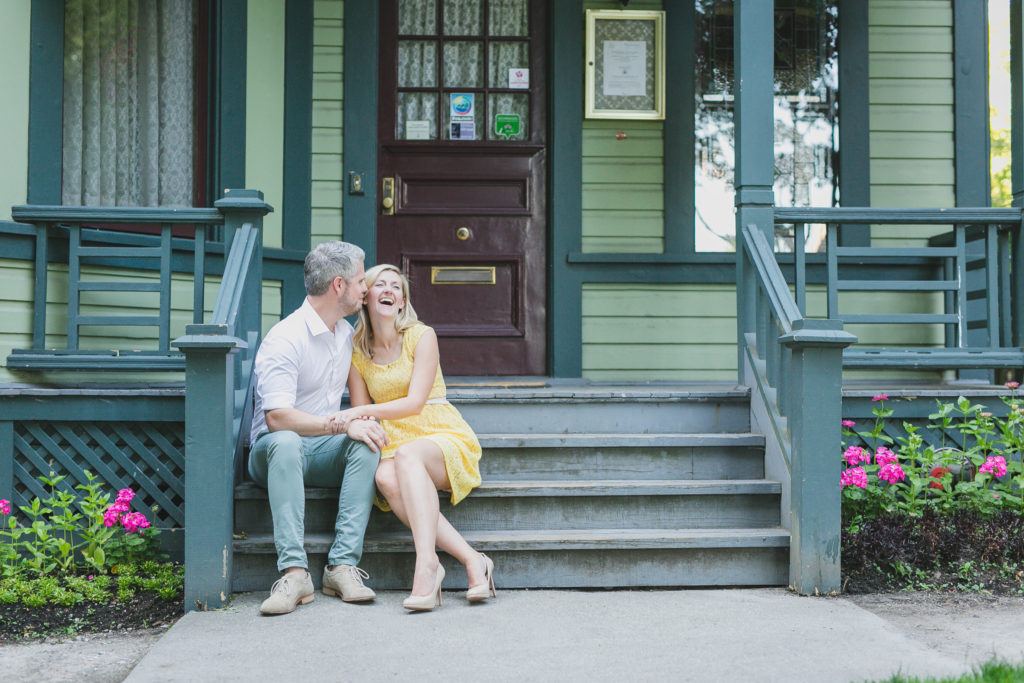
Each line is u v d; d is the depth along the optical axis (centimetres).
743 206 411
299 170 486
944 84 528
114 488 374
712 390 402
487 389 418
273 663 249
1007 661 251
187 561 308
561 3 515
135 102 455
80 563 364
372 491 319
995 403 409
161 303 393
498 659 253
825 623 287
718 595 324
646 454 374
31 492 382
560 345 509
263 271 468
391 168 520
